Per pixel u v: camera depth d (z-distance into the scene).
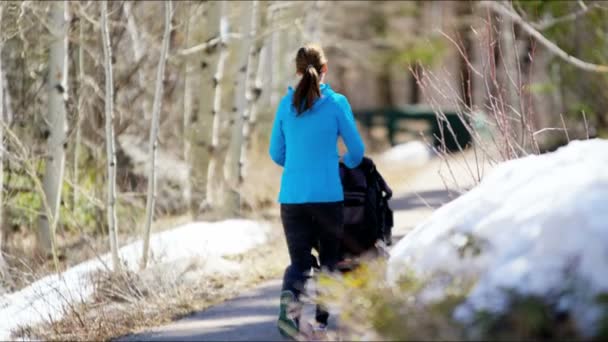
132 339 14.96
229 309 16.52
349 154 13.64
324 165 13.62
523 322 8.33
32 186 23.39
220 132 33.81
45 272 19.39
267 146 39.56
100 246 21.72
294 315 13.41
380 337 8.94
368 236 13.89
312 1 35.03
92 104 26.39
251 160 35.91
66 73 22.75
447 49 63.66
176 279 17.95
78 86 25.86
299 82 13.70
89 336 15.23
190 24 29.72
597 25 36.50
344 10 55.22
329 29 53.62
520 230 9.04
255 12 29.45
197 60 31.34
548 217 8.88
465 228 9.66
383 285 9.45
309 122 13.62
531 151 16.20
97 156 26.91
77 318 15.85
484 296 8.68
